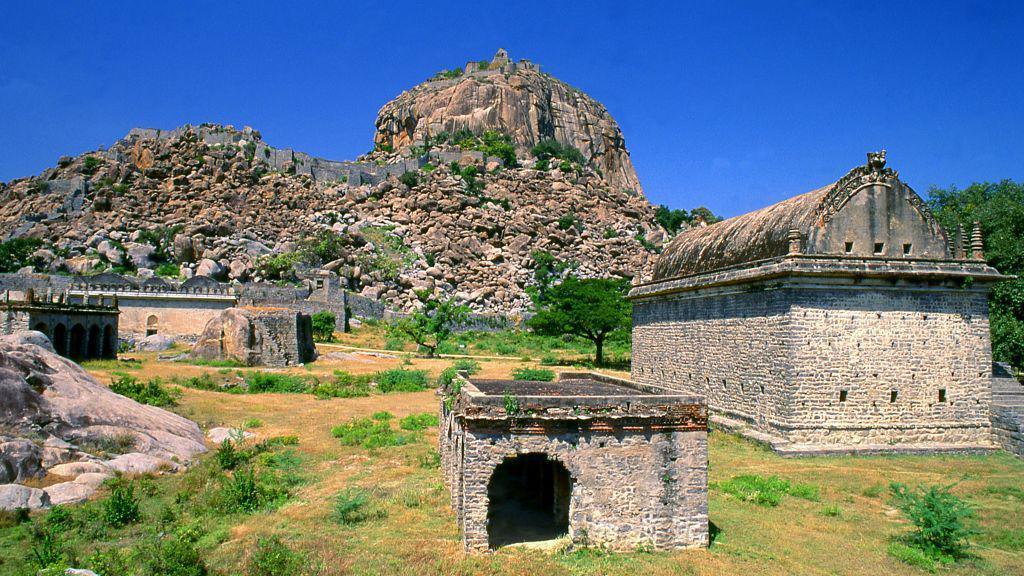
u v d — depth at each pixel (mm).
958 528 16078
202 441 26156
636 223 138625
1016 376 33344
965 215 42094
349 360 55125
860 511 19031
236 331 48188
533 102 173625
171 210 102438
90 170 116875
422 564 13703
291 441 26422
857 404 25844
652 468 15062
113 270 81812
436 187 120500
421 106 173250
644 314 38562
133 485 19484
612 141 189875
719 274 30188
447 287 96125
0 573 13711
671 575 13555
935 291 26703
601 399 14852
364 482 20734
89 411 23375
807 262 25562
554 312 58812
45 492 18344
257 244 90938
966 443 26359
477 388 17375
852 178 26797
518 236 113312
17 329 38719
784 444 25172
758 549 15562
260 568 13375
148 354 51281
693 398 15242
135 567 13617
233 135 129125
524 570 13430
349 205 115312
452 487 17672
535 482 20641
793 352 25484
